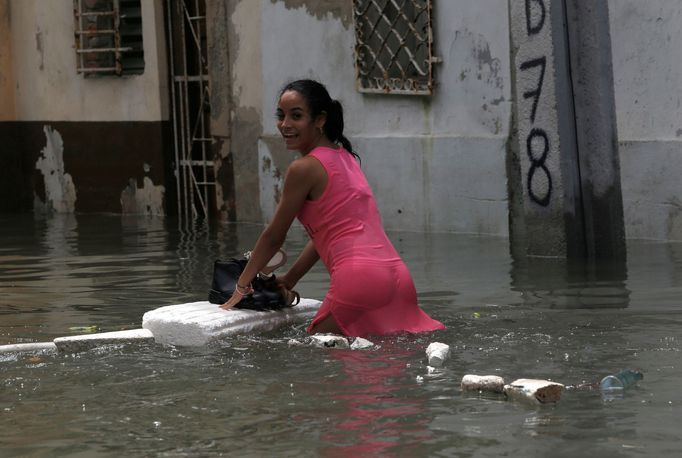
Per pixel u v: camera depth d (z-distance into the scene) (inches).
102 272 400.5
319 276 373.7
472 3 475.8
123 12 639.8
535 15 388.8
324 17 536.4
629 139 437.7
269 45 564.4
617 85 440.8
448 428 185.6
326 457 173.2
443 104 493.4
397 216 515.2
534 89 392.8
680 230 423.5
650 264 367.6
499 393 206.2
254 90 576.4
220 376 227.0
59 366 242.1
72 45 662.5
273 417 195.6
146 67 631.2
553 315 283.9
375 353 243.9
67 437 189.2
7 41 694.5
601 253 389.7
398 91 505.0
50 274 399.9
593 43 381.1
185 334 261.4
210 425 192.4
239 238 506.3
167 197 634.2
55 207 685.3
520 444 176.1
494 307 300.2
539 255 400.5
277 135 566.3
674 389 205.5
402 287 270.1
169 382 223.6
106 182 658.8
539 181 396.8
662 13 423.8
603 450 172.1
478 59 476.7
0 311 323.6
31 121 692.1
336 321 266.4
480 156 478.6
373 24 516.4
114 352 255.4
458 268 380.5
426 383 215.5
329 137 283.1
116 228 568.7
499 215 474.6
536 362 229.8
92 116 660.1
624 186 440.1
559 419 188.7
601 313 284.2
